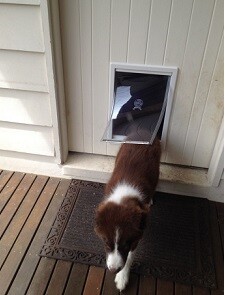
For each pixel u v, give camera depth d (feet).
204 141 7.52
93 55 6.75
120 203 5.03
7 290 5.61
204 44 6.17
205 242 6.63
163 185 7.84
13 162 8.43
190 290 5.71
